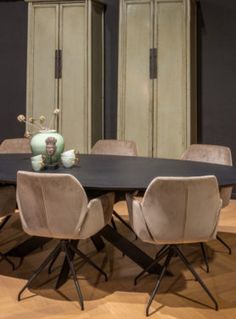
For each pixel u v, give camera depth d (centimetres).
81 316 241
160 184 231
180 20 484
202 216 237
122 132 508
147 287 278
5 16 584
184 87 487
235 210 478
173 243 245
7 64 590
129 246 311
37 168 293
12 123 596
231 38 513
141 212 245
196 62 526
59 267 311
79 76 518
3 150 418
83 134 521
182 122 491
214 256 337
